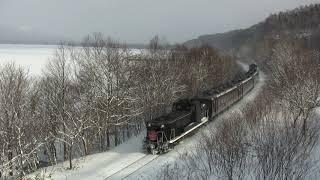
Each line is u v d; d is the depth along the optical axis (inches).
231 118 1277.1
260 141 932.0
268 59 3663.9
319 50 3002.0
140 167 1120.8
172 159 1168.2
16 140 1262.3
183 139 1393.9
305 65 1825.8
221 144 949.8
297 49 2888.8
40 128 1391.5
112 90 1528.1
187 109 1487.5
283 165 825.5
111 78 1525.6
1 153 1203.2
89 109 1494.8
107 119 1477.6
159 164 1125.7
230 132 973.2
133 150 1318.9
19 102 1320.1
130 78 1684.3
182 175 945.5
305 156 930.7
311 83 1267.2
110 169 1115.9
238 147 911.7
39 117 1430.9
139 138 1498.5
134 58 1914.4
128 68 1706.4
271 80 2233.0
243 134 1037.2
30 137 1339.8
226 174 865.5
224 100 1873.8
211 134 1190.9
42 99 1556.3
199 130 1505.9
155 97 1800.0
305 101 1194.0
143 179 996.6
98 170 1111.6
